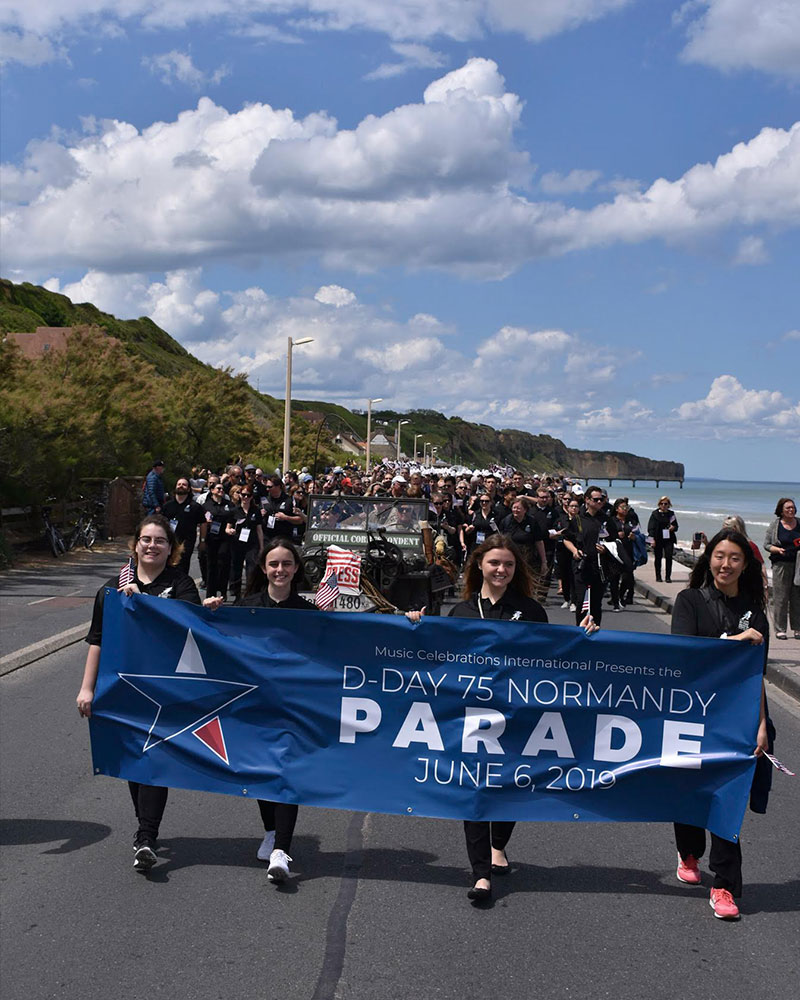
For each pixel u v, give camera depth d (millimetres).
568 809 5332
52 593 17109
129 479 31219
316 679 5484
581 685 5352
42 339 88938
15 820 6258
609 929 4797
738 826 5094
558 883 5410
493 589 5590
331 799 5414
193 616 5586
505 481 26797
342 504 14312
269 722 5520
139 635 5613
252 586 5879
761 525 68188
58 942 4570
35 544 24797
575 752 5352
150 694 5586
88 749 7832
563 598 18656
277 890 5211
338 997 4090
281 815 5402
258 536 16016
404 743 5426
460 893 5223
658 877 5531
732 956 4523
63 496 25938
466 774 5375
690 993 4168
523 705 5371
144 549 5809
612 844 6102
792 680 10898
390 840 6070
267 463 53219
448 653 5418
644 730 5328
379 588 12992
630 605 18141
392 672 5438
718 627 5352
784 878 5559
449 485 19156
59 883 5258
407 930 4742
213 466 44719
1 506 23328
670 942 4660
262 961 4398
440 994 4125
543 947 4582
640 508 118062
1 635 12688
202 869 5492
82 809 6469
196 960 4402
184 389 46031
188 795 6914
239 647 5539
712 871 5219
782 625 13844
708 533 57594
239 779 5480
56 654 11742
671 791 5297
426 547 13828
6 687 9977
